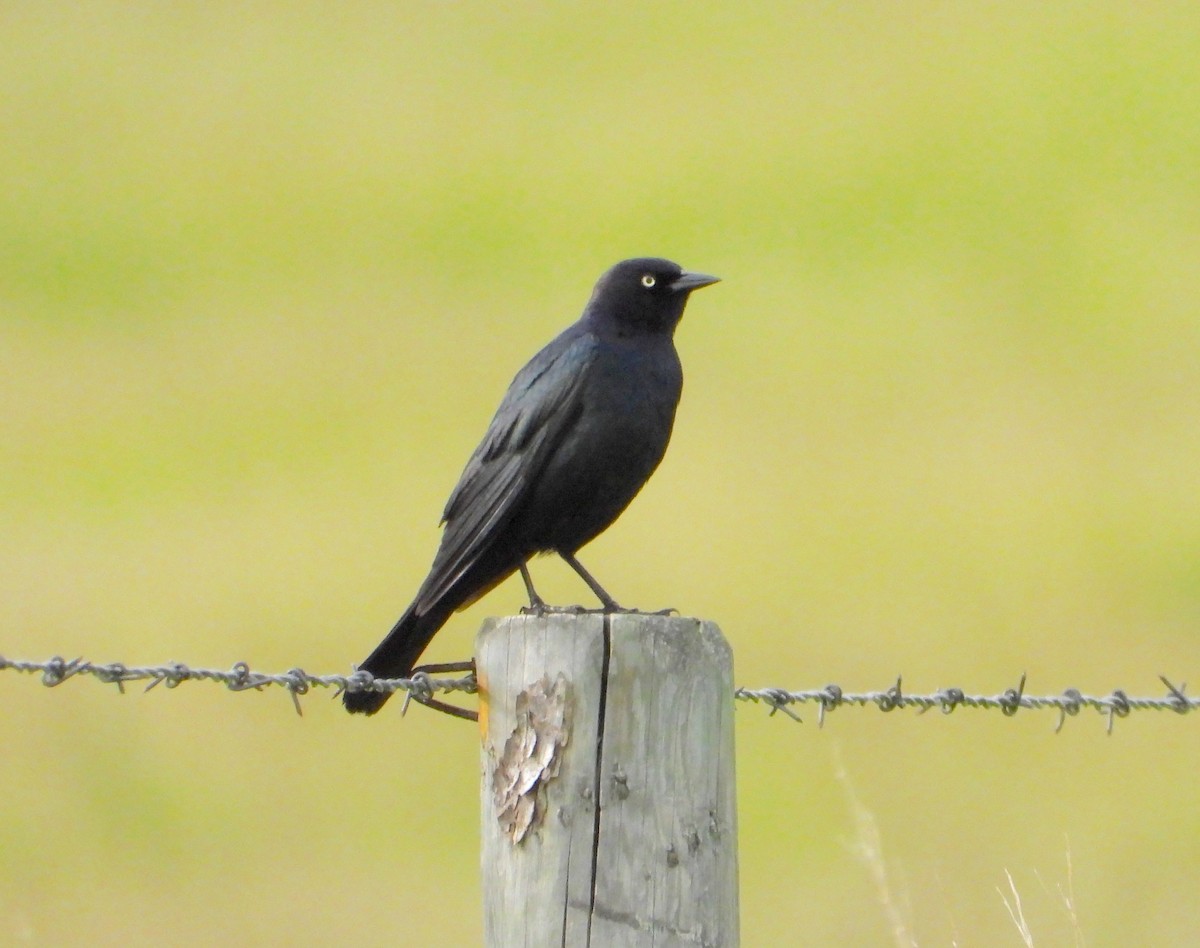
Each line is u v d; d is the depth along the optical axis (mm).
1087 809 12773
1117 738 14172
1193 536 18125
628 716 5312
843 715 14508
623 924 5262
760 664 15133
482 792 5504
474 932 11367
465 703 13086
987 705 7258
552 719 5324
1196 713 14695
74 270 27766
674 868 5285
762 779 13445
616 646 5328
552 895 5281
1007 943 10641
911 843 12266
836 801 13102
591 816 5289
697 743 5344
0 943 11023
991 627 15938
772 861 12156
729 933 5355
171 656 15188
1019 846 12109
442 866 12398
